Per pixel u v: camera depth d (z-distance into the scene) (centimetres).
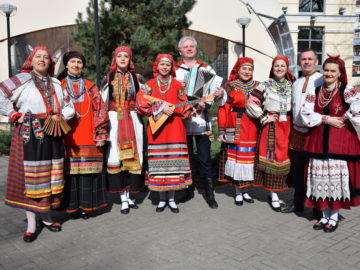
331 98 347
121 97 394
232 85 421
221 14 1262
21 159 321
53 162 333
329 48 1517
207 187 440
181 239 340
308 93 360
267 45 1306
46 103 324
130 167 403
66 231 362
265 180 421
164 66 394
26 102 318
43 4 1177
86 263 294
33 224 339
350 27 1512
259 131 425
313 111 356
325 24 1498
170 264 290
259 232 357
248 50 1298
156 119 386
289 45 1322
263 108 414
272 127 407
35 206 327
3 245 329
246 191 470
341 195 354
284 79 414
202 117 439
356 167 351
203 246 324
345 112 344
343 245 325
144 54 784
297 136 400
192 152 470
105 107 378
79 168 370
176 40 807
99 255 308
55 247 324
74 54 366
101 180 394
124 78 397
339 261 293
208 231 360
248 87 418
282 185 415
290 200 468
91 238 344
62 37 1216
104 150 408
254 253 309
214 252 311
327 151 346
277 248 319
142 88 397
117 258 302
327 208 366
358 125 332
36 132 318
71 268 285
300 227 370
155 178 404
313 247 321
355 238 341
